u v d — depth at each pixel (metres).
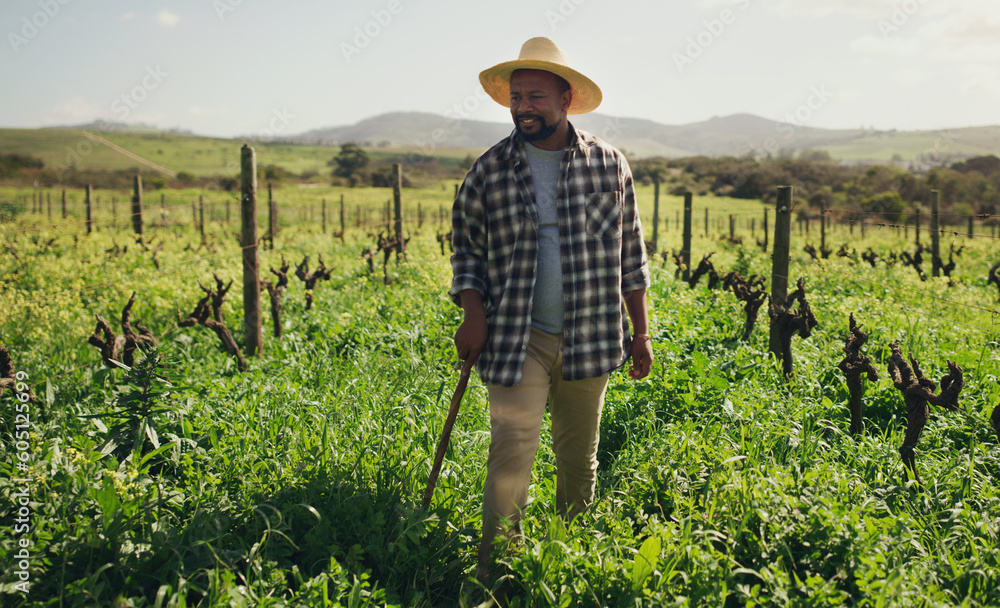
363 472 3.43
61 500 2.85
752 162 87.06
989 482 3.61
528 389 2.87
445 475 3.45
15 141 119.94
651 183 92.12
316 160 127.62
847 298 9.00
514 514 2.86
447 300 8.45
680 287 10.23
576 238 2.87
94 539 2.58
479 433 4.03
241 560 2.78
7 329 7.16
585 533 2.93
